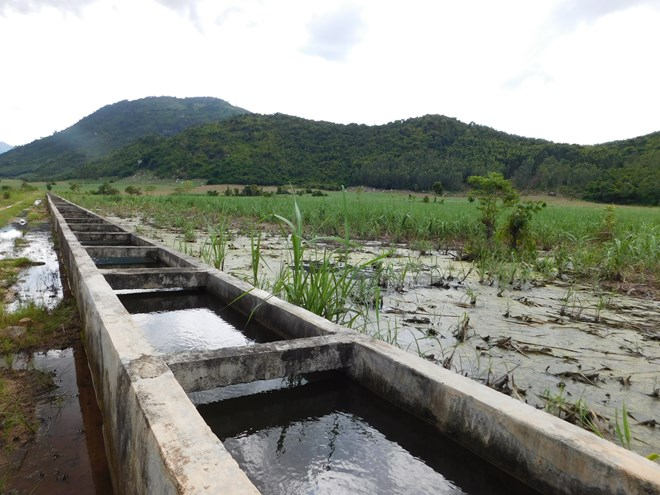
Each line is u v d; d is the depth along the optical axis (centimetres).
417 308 427
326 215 1271
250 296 356
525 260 722
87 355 320
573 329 384
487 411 170
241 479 109
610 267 636
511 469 161
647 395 261
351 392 244
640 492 123
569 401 247
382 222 1171
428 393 196
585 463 138
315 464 178
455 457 182
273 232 1127
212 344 319
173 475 110
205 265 468
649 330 387
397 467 177
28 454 207
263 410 223
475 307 446
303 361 230
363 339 247
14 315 391
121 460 170
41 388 274
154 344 317
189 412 143
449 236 1052
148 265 611
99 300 283
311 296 347
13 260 700
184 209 1958
